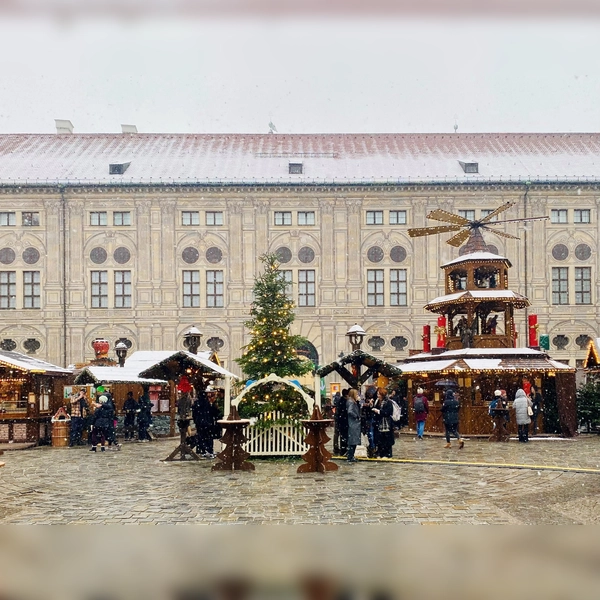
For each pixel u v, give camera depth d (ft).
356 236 194.59
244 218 194.39
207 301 193.36
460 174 196.65
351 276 194.08
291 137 223.71
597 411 112.68
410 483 55.67
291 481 57.72
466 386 109.40
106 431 90.68
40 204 192.95
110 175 195.00
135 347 191.83
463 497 48.42
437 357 117.60
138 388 120.06
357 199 195.00
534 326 120.47
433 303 121.70
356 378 79.61
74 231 192.95
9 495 51.72
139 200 193.77
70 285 192.03
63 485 56.95
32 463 75.15
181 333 192.03
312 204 195.11
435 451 83.15
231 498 49.19
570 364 191.01
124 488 54.80
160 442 104.53
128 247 193.47
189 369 77.20
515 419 108.37
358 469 65.67
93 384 107.86
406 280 194.18
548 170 198.18
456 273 125.29
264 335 81.46
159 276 192.95
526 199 194.39
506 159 206.08
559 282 194.18
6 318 191.11
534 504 45.42
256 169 199.82
